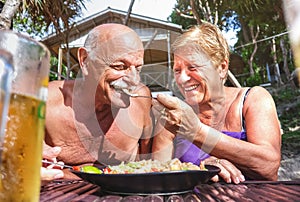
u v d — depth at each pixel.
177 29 5.84
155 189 0.70
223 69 1.35
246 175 1.08
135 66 0.94
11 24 2.21
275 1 5.47
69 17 4.26
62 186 0.87
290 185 0.84
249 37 13.16
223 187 0.82
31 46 0.34
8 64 0.28
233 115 1.32
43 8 3.57
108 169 0.89
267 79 13.38
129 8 4.22
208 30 1.29
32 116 0.34
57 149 0.91
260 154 1.00
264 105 1.27
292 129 7.75
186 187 0.72
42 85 0.36
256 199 0.65
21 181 0.32
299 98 9.55
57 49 5.82
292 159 5.24
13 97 0.31
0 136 0.28
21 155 0.32
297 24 0.38
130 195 0.71
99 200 0.67
